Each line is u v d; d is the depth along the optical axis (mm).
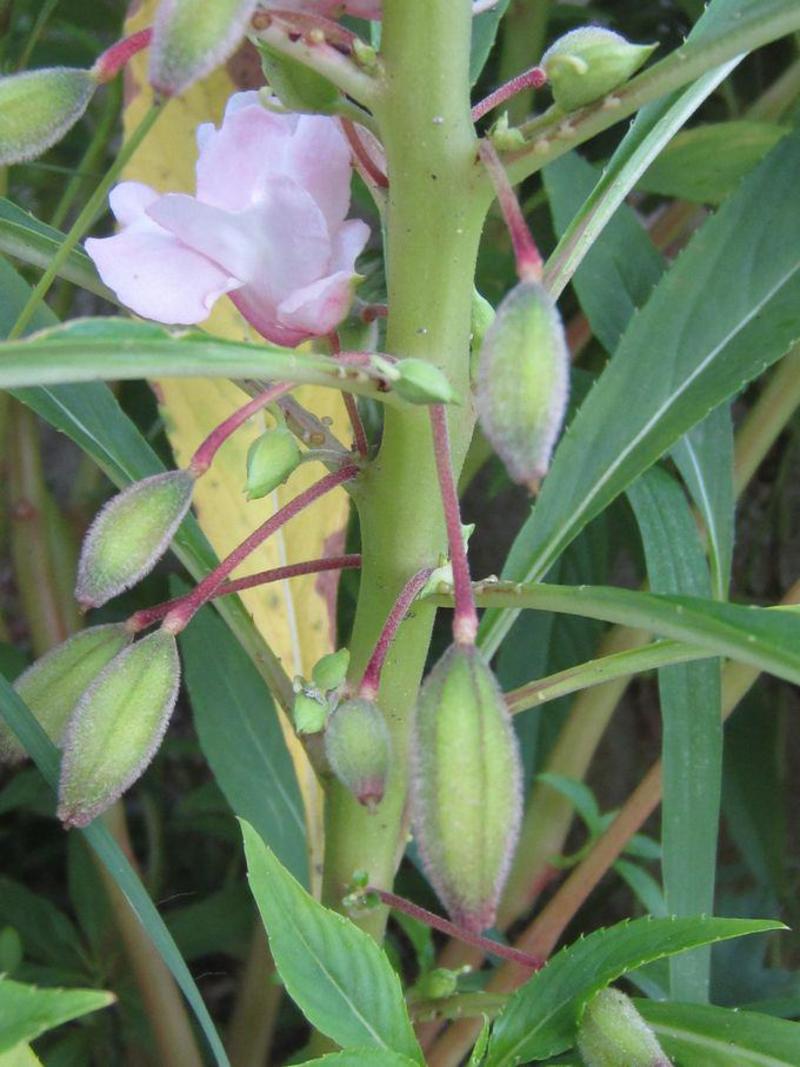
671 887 175
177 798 340
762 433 224
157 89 107
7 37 241
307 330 135
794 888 284
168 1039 234
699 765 177
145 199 136
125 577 124
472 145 124
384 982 134
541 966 149
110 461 166
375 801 123
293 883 132
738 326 173
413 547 140
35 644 270
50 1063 248
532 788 243
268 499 195
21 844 322
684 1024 150
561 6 288
